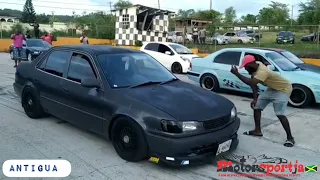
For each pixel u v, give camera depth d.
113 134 4.56
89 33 32.59
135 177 3.99
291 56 9.50
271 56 8.74
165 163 4.37
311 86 7.73
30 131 5.59
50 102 5.71
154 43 15.56
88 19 43.78
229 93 9.78
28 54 16.38
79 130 5.66
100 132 4.80
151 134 4.05
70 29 34.56
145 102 4.29
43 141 5.12
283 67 8.38
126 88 4.71
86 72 5.11
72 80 5.29
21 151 4.71
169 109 4.12
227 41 31.28
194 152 4.06
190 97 4.55
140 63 5.43
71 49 5.63
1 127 5.79
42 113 6.19
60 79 5.50
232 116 4.57
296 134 5.90
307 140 5.58
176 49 15.04
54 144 5.01
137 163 4.38
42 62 6.11
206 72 9.81
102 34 31.77
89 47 5.59
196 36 23.67
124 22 23.34
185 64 14.17
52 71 5.79
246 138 5.59
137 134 4.20
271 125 6.38
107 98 4.63
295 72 8.16
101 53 5.25
